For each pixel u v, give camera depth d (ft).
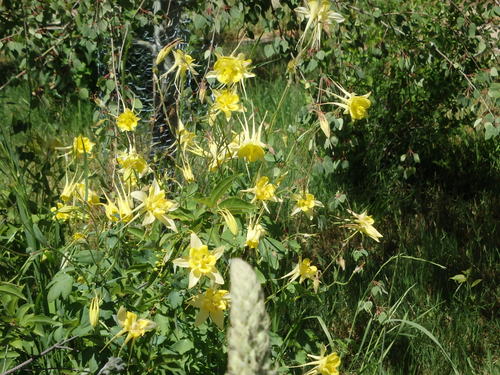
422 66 5.99
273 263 4.16
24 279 4.35
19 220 4.38
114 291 3.76
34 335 3.97
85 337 3.79
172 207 3.72
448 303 6.13
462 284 6.40
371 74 7.72
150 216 3.68
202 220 3.91
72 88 4.99
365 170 7.89
